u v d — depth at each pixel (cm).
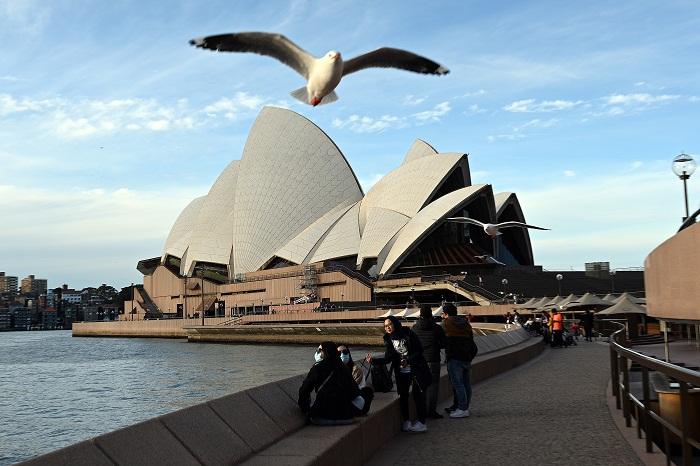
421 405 924
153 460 430
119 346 8744
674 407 751
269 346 7069
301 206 8800
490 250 7481
